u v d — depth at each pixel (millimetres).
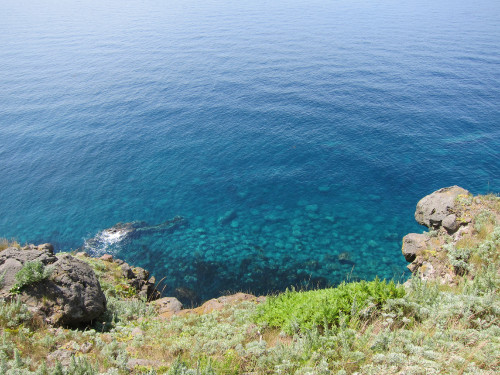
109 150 41781
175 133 45688
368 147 40531
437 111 48188
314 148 41031
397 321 9891
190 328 12258
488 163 36031
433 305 10133
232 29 108438
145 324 12992
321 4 167125
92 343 10484
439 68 65562
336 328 9570
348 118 47781
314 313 10391
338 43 87062
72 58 78062
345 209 30750
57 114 50875
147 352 10234
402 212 30141
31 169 37844
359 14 133875
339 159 38562
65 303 11977
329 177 35594
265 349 9078
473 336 8188
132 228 29047
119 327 12461
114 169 38031
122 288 17891
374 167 36750
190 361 9266
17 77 65438
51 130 46281
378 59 72688
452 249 16031
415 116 47156
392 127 44719
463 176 34281
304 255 25422
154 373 7801
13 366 8250
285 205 31594
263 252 25844
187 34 102750
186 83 62688
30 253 13430
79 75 67000
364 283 11172
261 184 34938
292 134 44469
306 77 63938
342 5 162750
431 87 56812
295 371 7961
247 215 30312
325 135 43781
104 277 18219
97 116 50375
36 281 12047
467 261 15289
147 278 21656
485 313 9445
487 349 7605
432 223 20203
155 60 76438
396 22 113875
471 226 17562
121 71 69375
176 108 52969
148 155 40750
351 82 60625
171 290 22812
